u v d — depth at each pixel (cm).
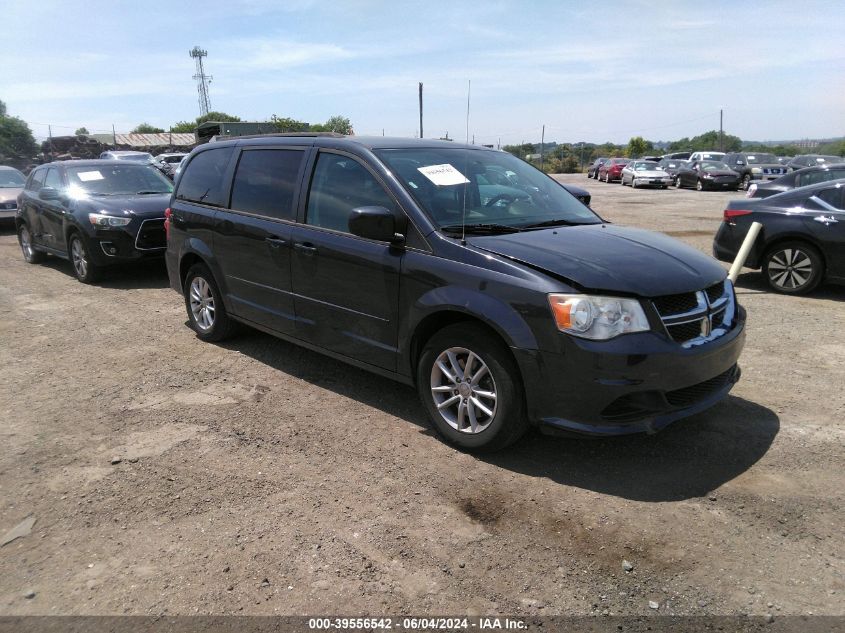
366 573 268
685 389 341
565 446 379
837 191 742
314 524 303
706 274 359
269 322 500
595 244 372
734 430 398
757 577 264
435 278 366
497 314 336
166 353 563
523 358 329
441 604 250
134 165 1002
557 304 320
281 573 268
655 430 328
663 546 284
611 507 315
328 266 431
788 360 529
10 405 448
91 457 371
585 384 318
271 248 476
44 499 327
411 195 393
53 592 258
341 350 438
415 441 389
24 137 4912
